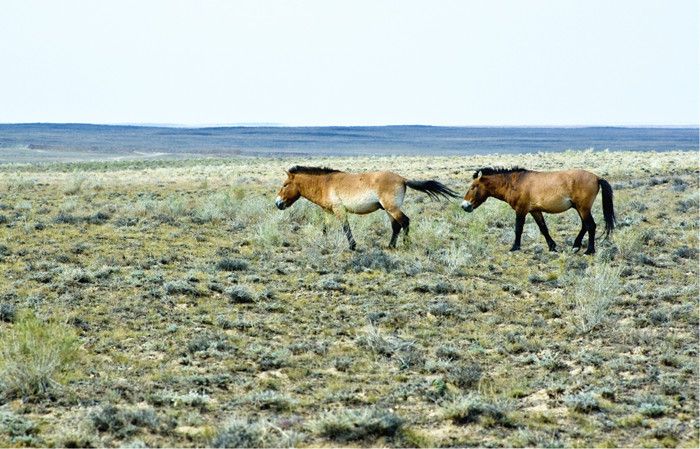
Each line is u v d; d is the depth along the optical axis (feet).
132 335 50.72
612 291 60.44
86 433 33.32
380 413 35.58
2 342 42.52
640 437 34.17
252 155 597.93
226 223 105.81
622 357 46.29
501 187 83.87
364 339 49.44
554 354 47.73
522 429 35.09
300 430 34.83
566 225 105.29
